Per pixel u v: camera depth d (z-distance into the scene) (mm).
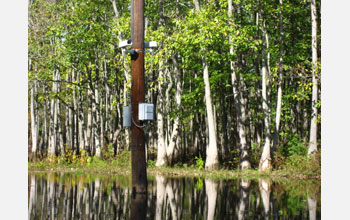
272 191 14477
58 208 11000
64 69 33219
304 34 27562
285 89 28844
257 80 32000
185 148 40844
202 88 28641
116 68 33031
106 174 23859
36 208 11016
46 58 30828
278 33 27594
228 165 28453
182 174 23047
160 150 28375
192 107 31078
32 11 31391
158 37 24328
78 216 9797
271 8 24109
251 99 34312
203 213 10164
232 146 37312
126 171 25812
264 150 23125
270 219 9148
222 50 27891
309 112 29562
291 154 23297
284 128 30797
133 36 12164
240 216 9609
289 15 26969
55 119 37219
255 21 28000
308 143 22469
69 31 29562
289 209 10531
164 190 15234
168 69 32812
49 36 30656
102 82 38750
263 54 23812
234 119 37844
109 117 41031
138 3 12195
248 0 24109
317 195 13312
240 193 14055
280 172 21891
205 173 23156
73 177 21469
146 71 25766
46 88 36438
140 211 10516
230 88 35062
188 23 23188
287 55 27359
